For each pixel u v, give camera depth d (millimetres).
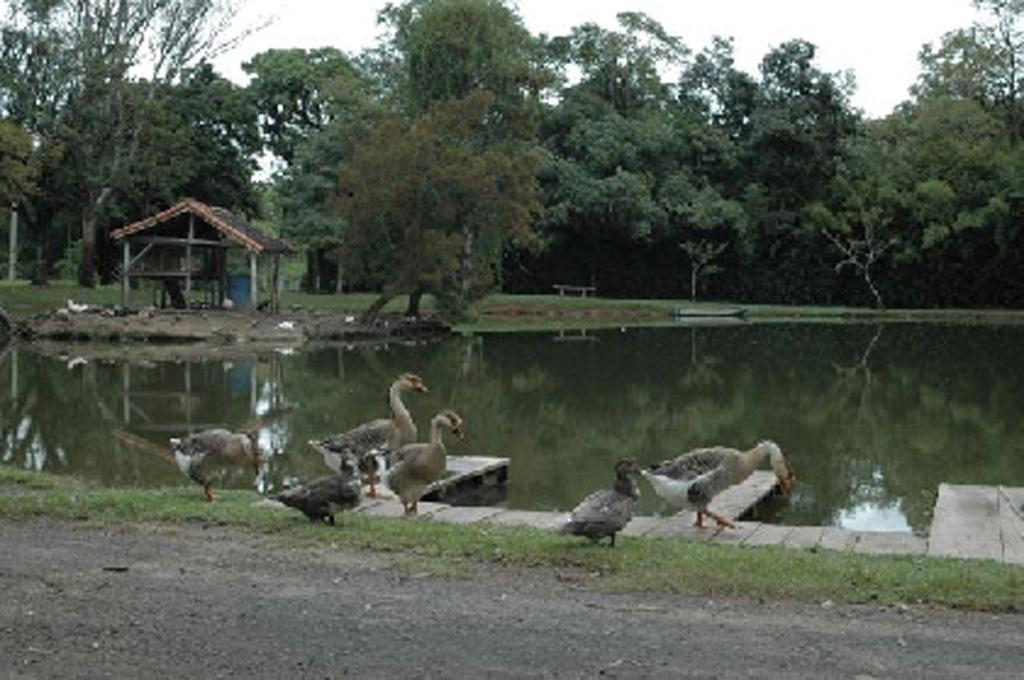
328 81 72250
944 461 20938
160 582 9648
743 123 83438
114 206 60719
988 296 75562
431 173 47688
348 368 36156
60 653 7730
